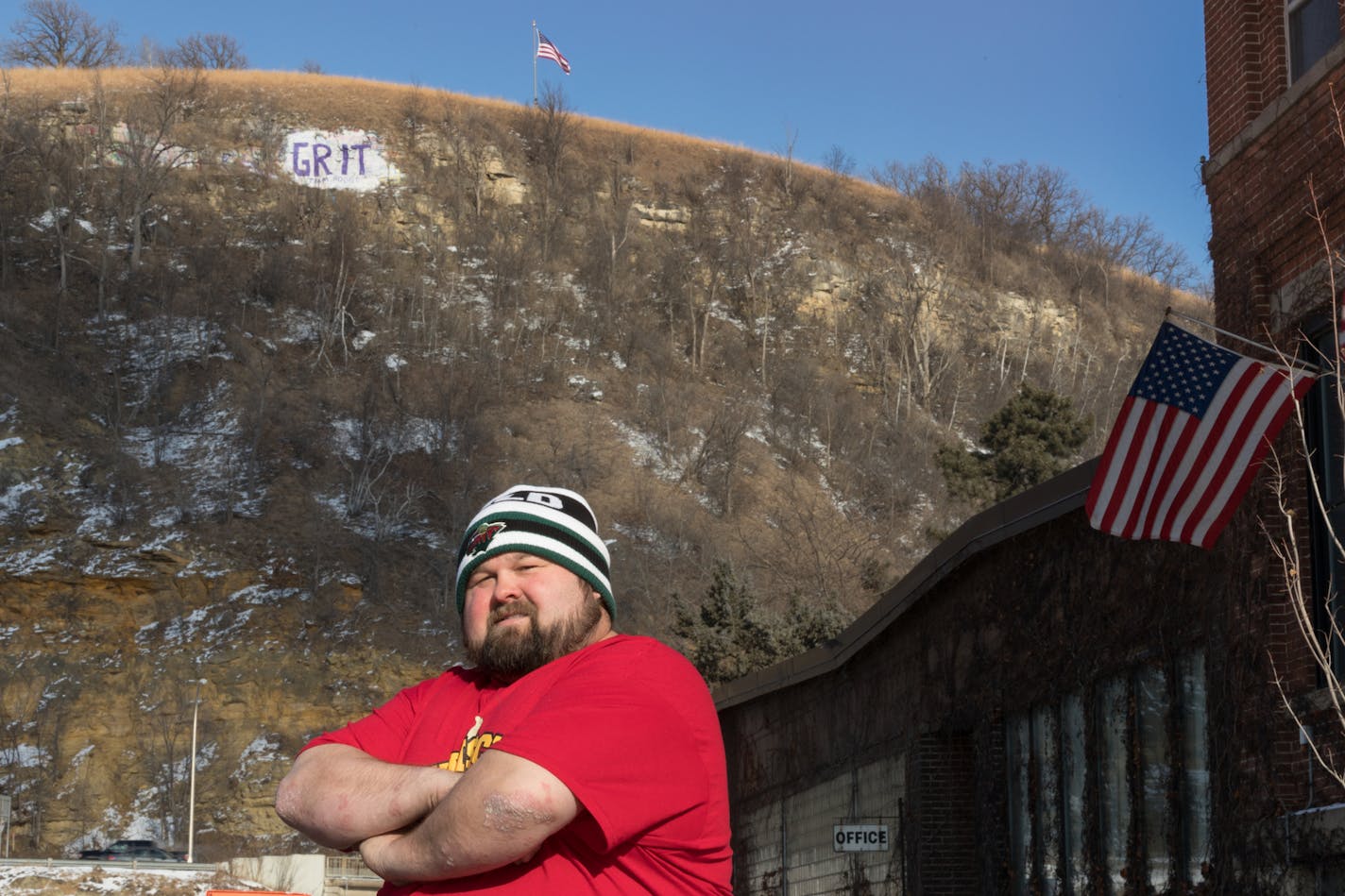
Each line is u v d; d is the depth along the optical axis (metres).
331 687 75.38
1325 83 10.36
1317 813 9.38
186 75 129.00
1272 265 11.21
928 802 16.20
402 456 93.38
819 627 49.06
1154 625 11.75
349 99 130.25
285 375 99.50
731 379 113.31
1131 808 11.95
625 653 2.59
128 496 83.50
